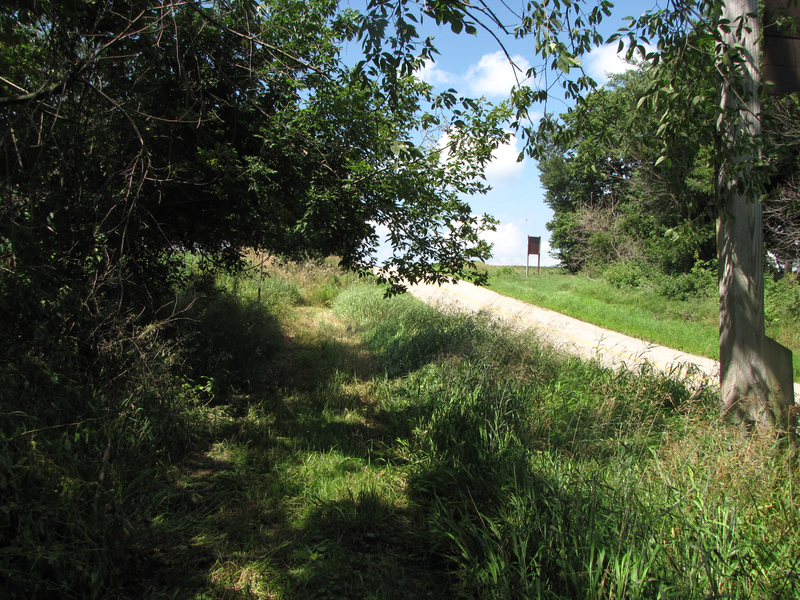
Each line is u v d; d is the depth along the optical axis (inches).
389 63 125.8
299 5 229.3
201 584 112.3
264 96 247.8
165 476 158.1
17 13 165.2
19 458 102.3
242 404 243.8
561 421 199.8
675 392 234.2
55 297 146.3
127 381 176.1
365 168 227.0
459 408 205.0
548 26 126.0
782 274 678.5
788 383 178.2
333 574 117.8
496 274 1244.5
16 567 92.7
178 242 262.4
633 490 124.3
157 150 221.0
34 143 157.6
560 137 189.2
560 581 104.3
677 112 159.0
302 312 540.1
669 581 97.5
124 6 174.6
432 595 113.4
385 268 283.7
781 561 102.6
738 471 130.3
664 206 938.1
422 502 156.1
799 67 177.8
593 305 727.7
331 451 189.9
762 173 159.9
